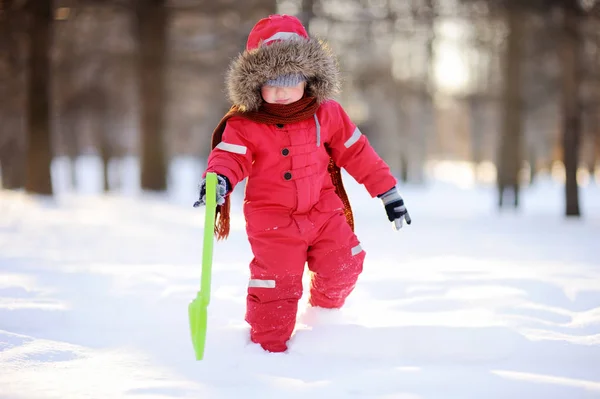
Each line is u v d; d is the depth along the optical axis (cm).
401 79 3212
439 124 5503
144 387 300
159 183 1845
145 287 537
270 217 389
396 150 4066
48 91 1568
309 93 400
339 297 407
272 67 377
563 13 1428
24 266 654
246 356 346
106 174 2858
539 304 475
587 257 794
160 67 1823
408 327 370
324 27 1831
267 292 375
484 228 1253
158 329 409
